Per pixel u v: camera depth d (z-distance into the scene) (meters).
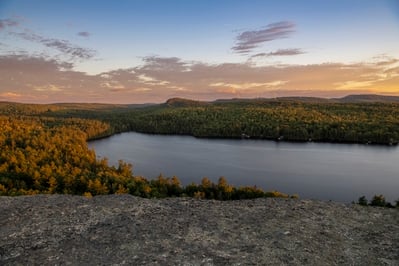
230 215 8.63
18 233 7.62
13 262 6.39
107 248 6.83
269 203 9.60
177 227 7.84
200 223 8.09
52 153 56.97
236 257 6.43
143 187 37.06
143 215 8.63
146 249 6.76
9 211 8.95
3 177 39.25
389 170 61.47
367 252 6.66
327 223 8.09
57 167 46.66
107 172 44.66
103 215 8.62
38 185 37.91
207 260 6.31
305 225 7.96
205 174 61.09
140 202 9.68
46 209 9.08
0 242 7.21
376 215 8.64
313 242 7.07
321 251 6.68
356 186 52.53
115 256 6.50
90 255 6.56
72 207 9.23
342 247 6.87
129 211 8.92
